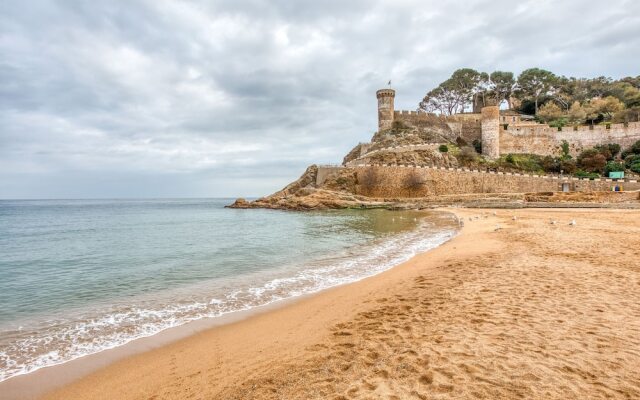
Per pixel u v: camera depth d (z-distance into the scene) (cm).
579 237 1723
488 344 580
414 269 1323
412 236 2486
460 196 6081
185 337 805
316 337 720
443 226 3003
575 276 998
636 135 6962
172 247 2395
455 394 436
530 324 659
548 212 3769
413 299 913
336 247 2170
